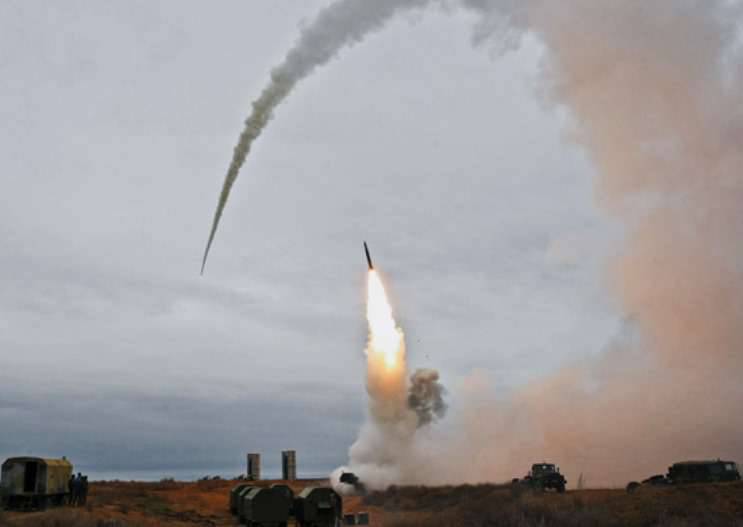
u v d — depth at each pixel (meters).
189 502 68.44
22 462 53.22
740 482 59.16
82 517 47.94
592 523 48.69
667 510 50.28
